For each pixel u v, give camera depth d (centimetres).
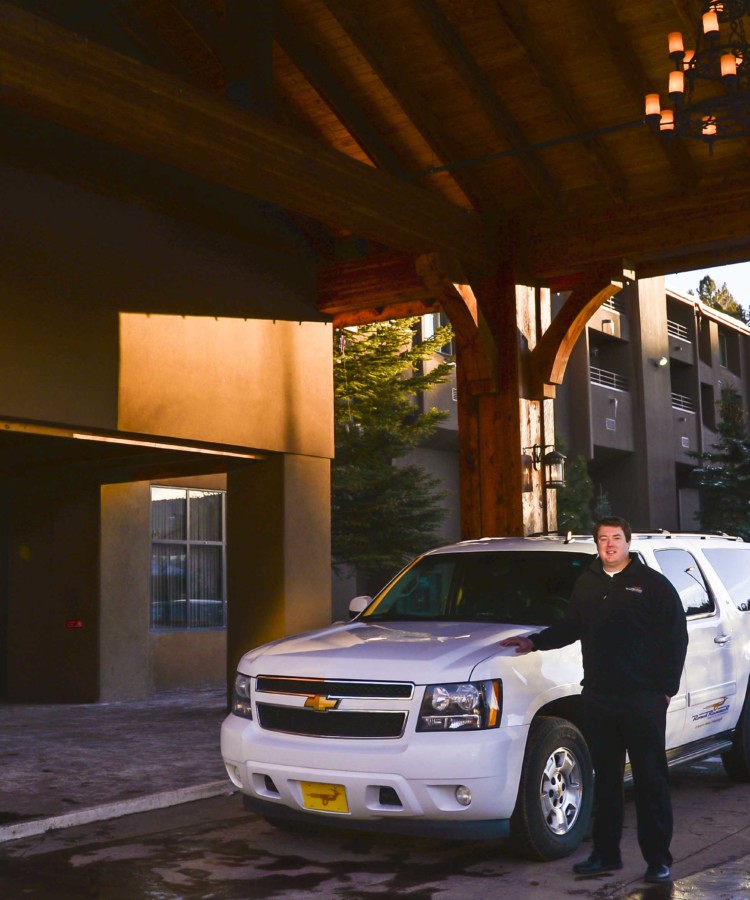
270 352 1273
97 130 873
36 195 1009
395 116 1309
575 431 3125
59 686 1502
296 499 1291
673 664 556
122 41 1245
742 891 533
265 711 619
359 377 1748
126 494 1527
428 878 565
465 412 1354
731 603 810
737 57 899
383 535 1794
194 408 1155
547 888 542
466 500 1343
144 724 1176
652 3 1121
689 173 1245
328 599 1323
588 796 619
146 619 1547
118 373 1072
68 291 1029
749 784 823
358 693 584
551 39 1184
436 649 600
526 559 727
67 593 1507
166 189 1157
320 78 1256
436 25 1166
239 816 735
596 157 1257
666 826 552
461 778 555
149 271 1120
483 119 1274
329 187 1072
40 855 636
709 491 3192
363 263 1348
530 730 589
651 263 1345
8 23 782
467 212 1302
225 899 534
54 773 865
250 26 1155
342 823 586
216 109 945
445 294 1274
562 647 602
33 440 1181
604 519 575
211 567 1716
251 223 1270
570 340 1352
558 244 1334
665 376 3488
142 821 727
